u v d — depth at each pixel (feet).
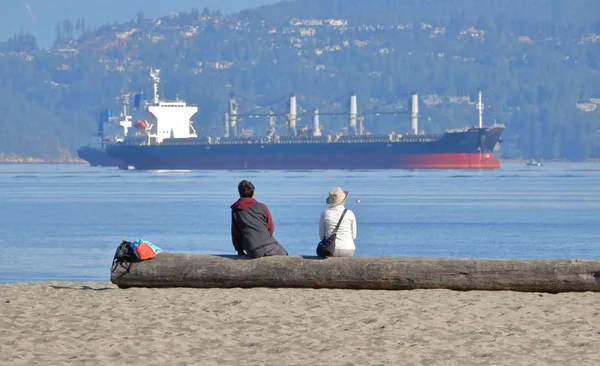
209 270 203.21
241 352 142.72
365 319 167.12
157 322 165.27
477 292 194.90
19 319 171.73
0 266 464.65
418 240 619.67
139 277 205.98
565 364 132.98
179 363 135.03
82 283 232.94
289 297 190.90
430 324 162.91
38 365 133.18
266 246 203.72
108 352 142.10
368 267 197.67
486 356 138.21
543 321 164.96
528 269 192.95
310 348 145.69
